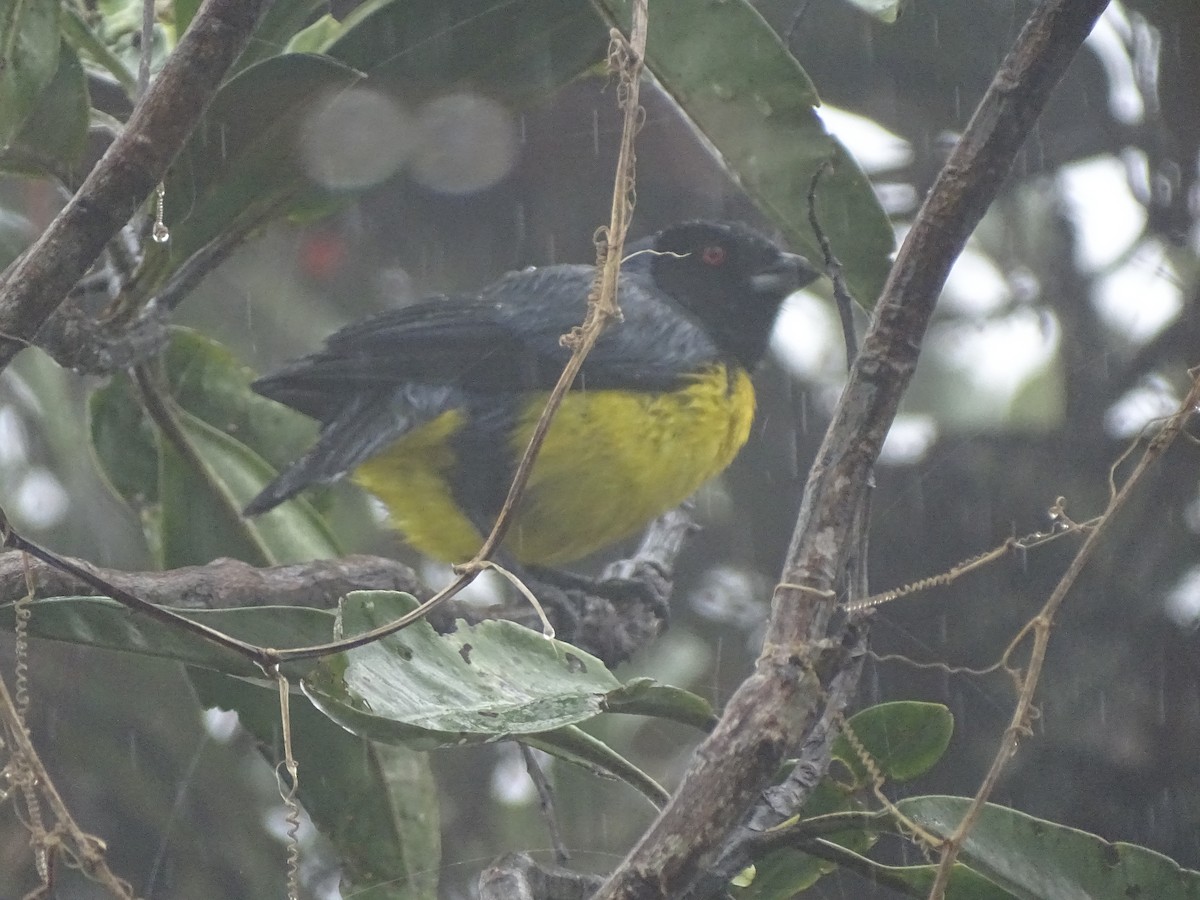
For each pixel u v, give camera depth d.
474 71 7.02
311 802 7.57
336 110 6.88
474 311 10.79
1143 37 12.12
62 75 6.62
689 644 12.12
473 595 11.51
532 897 5.01
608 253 5.45
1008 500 11.38
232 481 8.91
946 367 12.06
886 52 12.02
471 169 11.95
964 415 11.77
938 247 4.94
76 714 11.12
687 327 11.30
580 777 10.23
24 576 6.24
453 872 10.90
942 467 11.59
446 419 10.58
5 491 11.48
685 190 13.06
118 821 10.95
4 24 6.49
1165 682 10.70
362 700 5.11
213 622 5.55
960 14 11.82
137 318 7.10
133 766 11.06
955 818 5.58
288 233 12.43
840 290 5.73
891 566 11.36
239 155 6.76
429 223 12.62
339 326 12.58
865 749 5.76
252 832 11.12
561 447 10.67
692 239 12.45
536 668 5.52
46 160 6.85
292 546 8.95
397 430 10.32
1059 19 4.96
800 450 12.98
